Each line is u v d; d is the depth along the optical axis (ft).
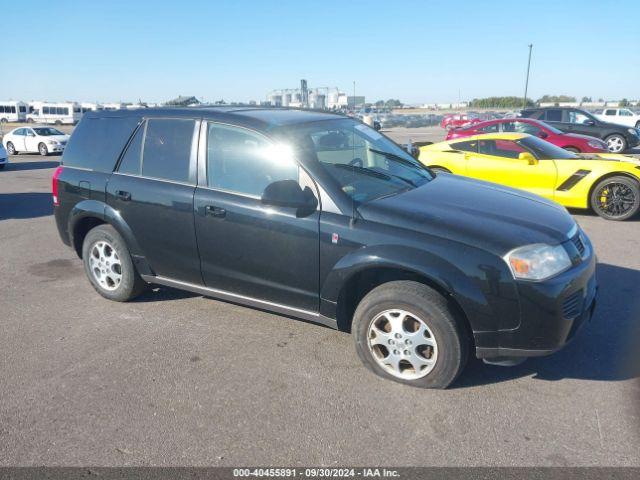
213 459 9.14
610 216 25.91
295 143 12.42
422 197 12.25
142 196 14.33
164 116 14.52
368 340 11.48
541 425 9.85
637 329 13.70
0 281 18.45
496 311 10.24
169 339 13.67
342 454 9.20
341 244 11.36
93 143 15.80
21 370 12.22
